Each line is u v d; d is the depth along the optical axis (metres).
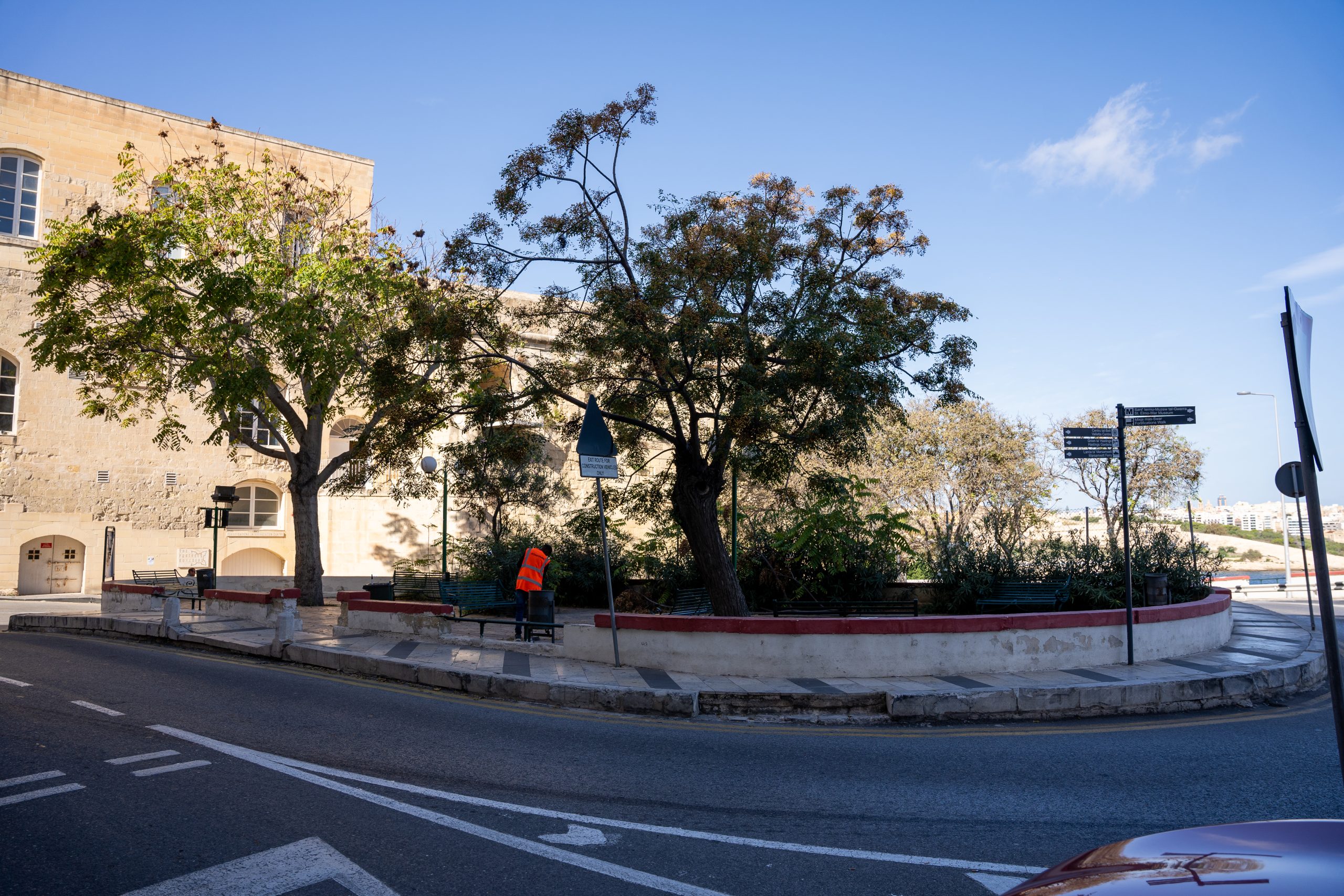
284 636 12.63
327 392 18.73
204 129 32.00
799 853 4.73
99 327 19.20
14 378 29.34
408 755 6.74
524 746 7.24
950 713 8.91
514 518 27.45
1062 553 16.92
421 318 13.26
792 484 24.03
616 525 21.55
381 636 13.52
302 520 20.95
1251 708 9.66
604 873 4.39
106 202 30.64
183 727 7.48
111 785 5.68
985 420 34.69
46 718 7.73
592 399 11.11
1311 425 2.73
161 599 18.44
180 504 31.72
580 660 11.29
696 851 4.75
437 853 4.59
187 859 4.40
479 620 12.72
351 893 4.03
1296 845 1.93
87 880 4.11
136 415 31.03
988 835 5.07
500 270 13.14
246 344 20.62
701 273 12.12
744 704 9.05
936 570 17.20
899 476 34.25
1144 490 35.62
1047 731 8.36
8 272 29.11
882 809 5.59
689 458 13.52
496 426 14.99
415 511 33.31
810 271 13.57
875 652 10.12
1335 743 7.68
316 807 5.31
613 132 13.16
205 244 19.56
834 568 17.30
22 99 29.42
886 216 14.21
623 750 7.22
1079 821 5.35
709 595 15.24
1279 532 69.00
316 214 21.58
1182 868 1.85
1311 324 3.00
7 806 5.20
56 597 28.56
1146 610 11.20
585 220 13.05
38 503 29.33
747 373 11.94
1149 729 8.41
